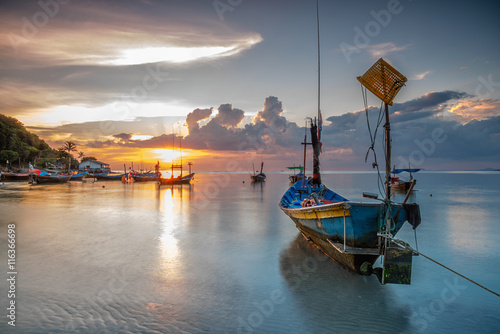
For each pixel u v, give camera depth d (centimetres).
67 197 3516
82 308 736
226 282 912
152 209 2503
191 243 1372
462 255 1217
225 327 659
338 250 859
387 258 752
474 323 692
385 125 812
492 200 3191
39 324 657
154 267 1046
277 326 666
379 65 812
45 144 12381
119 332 630
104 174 8788
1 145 9344
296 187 1722
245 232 1603
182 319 691
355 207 830
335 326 671
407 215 834
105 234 1556
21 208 2538
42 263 1080
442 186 5794
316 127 1600
